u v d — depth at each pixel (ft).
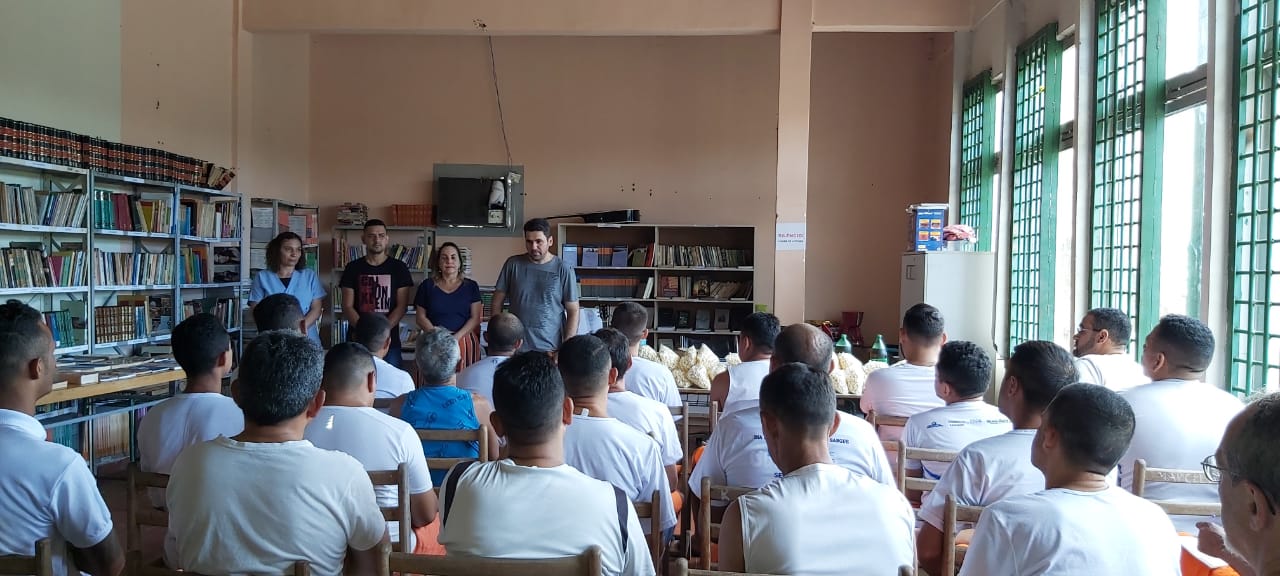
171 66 20.92
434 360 9.17
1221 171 12.26
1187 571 4.75
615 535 5.37
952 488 6.58
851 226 28.07
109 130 18.94
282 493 5.18
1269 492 2.90
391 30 22.38
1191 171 14.03
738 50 28.12
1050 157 19.02
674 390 11.62
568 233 28.48
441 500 5.60
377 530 5.60
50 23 17.16
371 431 7.12
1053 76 18.99
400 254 27.53
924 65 27.71
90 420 15.71
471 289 17.13
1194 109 14.02
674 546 8.91
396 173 28.37
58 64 17.39
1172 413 7.67
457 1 22.02
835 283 28.17
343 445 7.07
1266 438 2.91
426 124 28.35
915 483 7.38
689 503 8.45
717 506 7.82
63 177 17.29
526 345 16.16
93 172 16.78
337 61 28.35
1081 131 17.08
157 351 18.33
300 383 5.33
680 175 28.27
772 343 10.93
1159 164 14.90
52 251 16.83
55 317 16.24
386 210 28.35
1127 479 7.80
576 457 7.16
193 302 20.57
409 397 9.16
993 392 20.39
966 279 20.20
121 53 19.31
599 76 28.35
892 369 10.14
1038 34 19.61
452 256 17.02
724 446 7.79
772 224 28.07
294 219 26.61
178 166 19.48
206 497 5.17
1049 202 19.08
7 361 5.76
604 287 27.86
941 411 8.08
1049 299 19.03
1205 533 4.45
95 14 18.45
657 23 21.80
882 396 10.09
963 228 20.57
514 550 5.15
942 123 26.35
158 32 20.47
